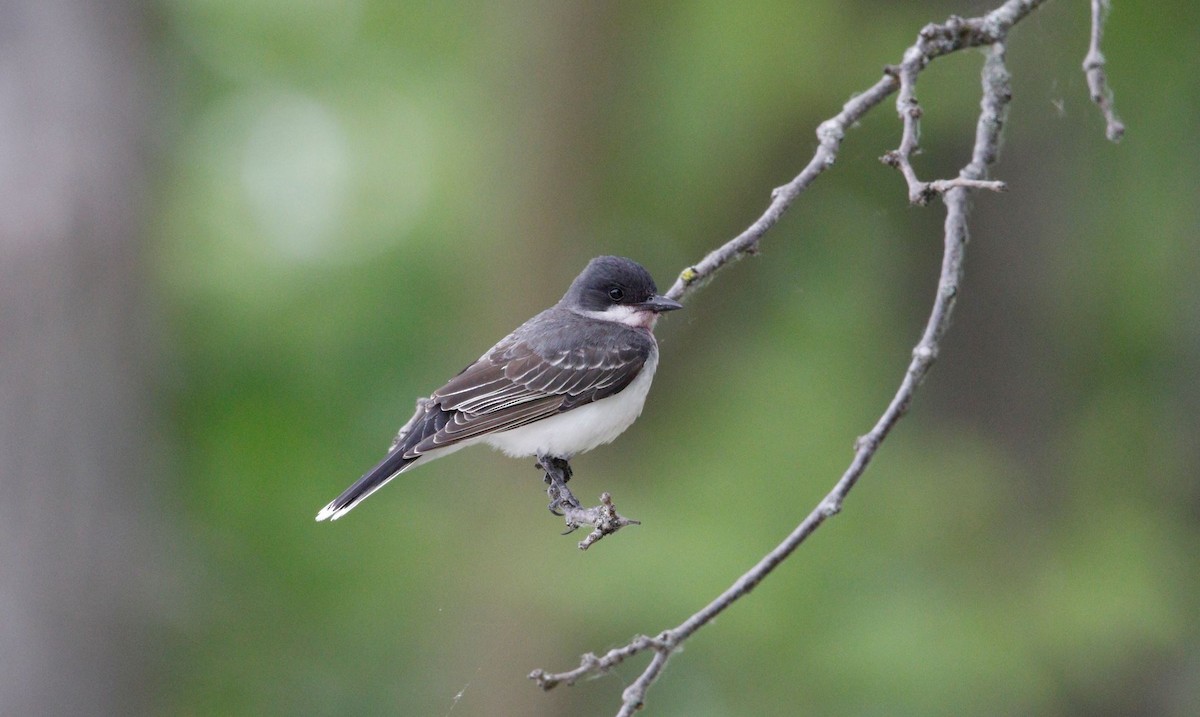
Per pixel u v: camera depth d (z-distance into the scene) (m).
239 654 14.30
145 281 12.55
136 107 12.44
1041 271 15.38
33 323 11.80
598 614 13.31
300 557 14.28
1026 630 13.71
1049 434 15.39
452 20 15.39
